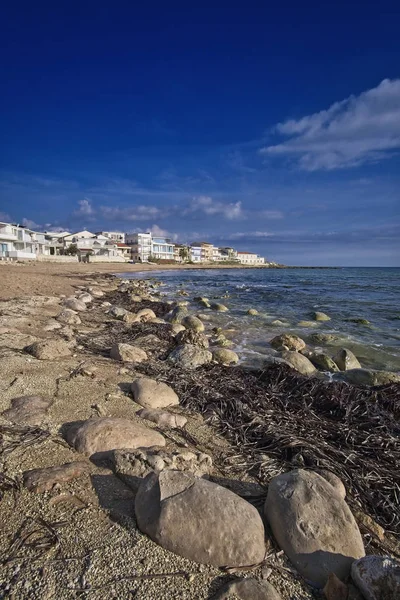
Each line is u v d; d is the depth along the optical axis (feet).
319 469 11.59
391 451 13.03
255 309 58.75
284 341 32.27
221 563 7.29
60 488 9.29
